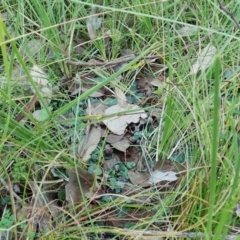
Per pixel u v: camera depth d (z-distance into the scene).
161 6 1.07
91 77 1.06
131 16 1.12
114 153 0.98
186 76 0.98
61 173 0.94
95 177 0.91
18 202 0.91
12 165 0.93
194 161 0.93
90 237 0.89
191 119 0.96
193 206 0.88
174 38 1.02
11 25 1.09
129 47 1.11
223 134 0.94
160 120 0.98
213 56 1.01
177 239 0.88
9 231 0.88
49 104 1.01
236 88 0.98
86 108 1.02
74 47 1.08
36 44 1.08
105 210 0.91
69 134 0.97
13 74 1.02
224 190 0.87
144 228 0.90
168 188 0.93
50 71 1.05
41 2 1.12
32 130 0.94
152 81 1.05
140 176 0.95
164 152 0.96
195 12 1.09
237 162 0.74
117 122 1.00
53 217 0.90
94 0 1.13
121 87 1.04
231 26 1.06
